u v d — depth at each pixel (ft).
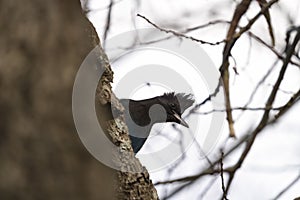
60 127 13.73
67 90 14.10
